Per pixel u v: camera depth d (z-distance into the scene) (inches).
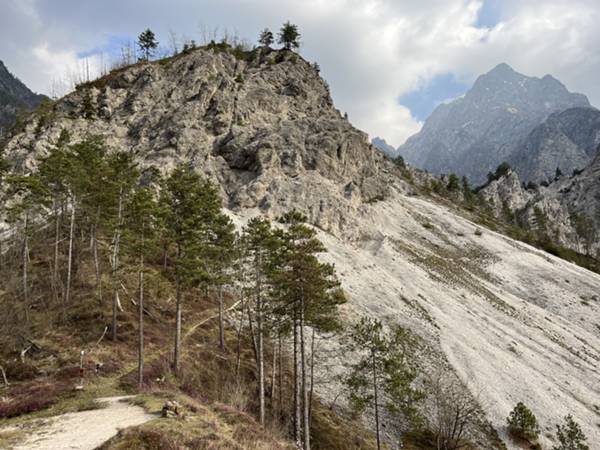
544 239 5521.7
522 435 1576.0
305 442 1192.2
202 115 4082.2
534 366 2148.1
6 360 1328.7
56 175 1935.3
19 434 802.8
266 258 1523.1
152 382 1295.5
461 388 1776.6
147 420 842.8
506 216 6422.2
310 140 4151.1
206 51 5004.9
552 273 3725.4
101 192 1897.1
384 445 1437.0
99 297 1820.9
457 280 3129.9
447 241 4028.1
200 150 3659.0
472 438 1530.5
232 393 1390.3
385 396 1673.2
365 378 1638.8
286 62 5418.3
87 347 1465.3
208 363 1599.4
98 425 827.4
